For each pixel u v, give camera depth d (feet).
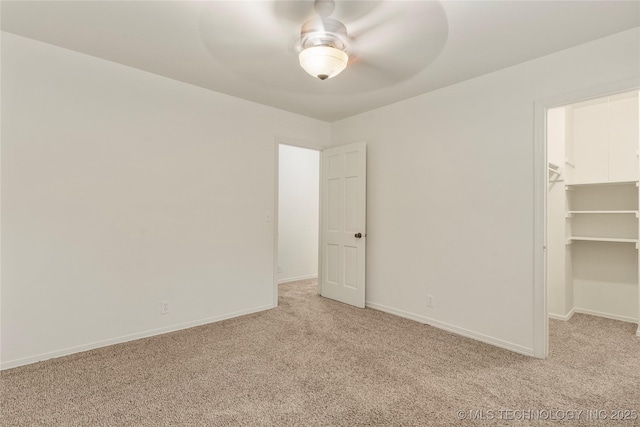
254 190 11.60
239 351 8.43
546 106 8.02
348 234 12.76
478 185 9.25
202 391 6.56
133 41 7.60
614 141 11.44
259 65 8.71
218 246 10.71
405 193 11.14
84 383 6.81
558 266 11.30
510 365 7.72
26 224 7.54
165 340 9.08
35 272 7.66
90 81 8.35
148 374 7.22
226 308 10.94
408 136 11.07
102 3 6.20
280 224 16.92
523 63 8.38
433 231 10.33
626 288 11.24
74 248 8.16
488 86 9.05
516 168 8.50
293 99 11.23
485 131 9.11
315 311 11.83
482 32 7.00
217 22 6.75
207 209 10.44
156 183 9.43
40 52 7.69
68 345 8.11
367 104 11.71
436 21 6.59
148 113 9.27
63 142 7.98
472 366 7.66
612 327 10.49
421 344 8.92
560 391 6.60
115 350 8.40
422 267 10.63
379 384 6.86
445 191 10.03
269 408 6.02
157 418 5.71
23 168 7.49
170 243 9.70
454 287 9.80
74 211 8.14
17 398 6.26
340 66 6.84
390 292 11.62
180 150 9.87
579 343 9.12
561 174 11.19
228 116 10.91
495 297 8.89
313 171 18.45
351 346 8.77
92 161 8.39
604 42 7.18
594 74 7.30
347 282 12.84
